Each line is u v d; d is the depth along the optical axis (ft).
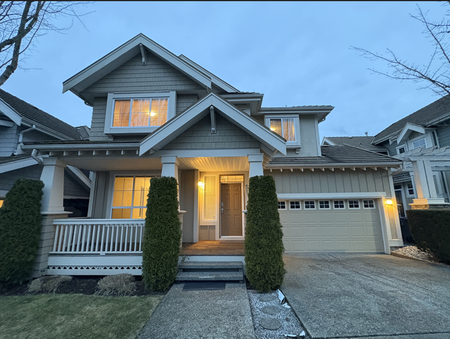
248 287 14.39
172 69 24.41
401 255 22.81
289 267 18.94
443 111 31.04
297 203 26.25
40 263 15.79
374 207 25.98
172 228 14.98
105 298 12.97
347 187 26.17
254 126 16.05
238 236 23.81
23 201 15.34
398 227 25.08
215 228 23.77
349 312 10.78
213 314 10.89
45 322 10.47
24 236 14.93
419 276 16.24
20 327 10.12
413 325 9.63
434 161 24.06
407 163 28.81
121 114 23.66
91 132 23.68
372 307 11.29
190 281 15.08
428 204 22.57
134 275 16.34
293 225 25.76
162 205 15.12
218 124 17.67
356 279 15.66
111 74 24.47
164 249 14.42
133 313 11.15
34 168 25.86
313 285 14.47
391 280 15.40
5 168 21.35
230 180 25.04
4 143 25.35
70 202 31.32
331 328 9.46
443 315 10.43
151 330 9.68
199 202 23.77
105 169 23.12
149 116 23.52
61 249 18.44
